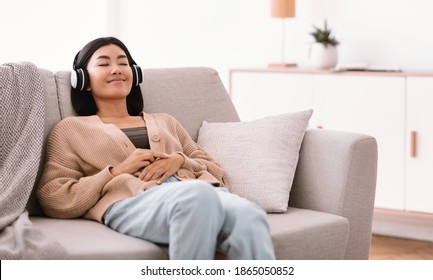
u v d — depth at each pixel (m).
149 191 2.22
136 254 2.06
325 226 2.37
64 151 2.45
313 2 4.48
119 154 2.47
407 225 4.01
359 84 4.00
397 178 3.92
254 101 4.34
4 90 2.42
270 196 2.49
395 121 3.91
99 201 2.35
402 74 3.88
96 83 2.59
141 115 2.71
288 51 4.61
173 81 2.85
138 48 5.10
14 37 4.15
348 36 4.38
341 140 2.53
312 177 2.58
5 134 2.39
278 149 2.59
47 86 2.57
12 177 2.32
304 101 4.18
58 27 4.46
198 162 2.56
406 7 4.20
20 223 2.13
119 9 5.09
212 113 2.88
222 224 2.08
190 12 4.93
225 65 4.84
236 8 4.77
